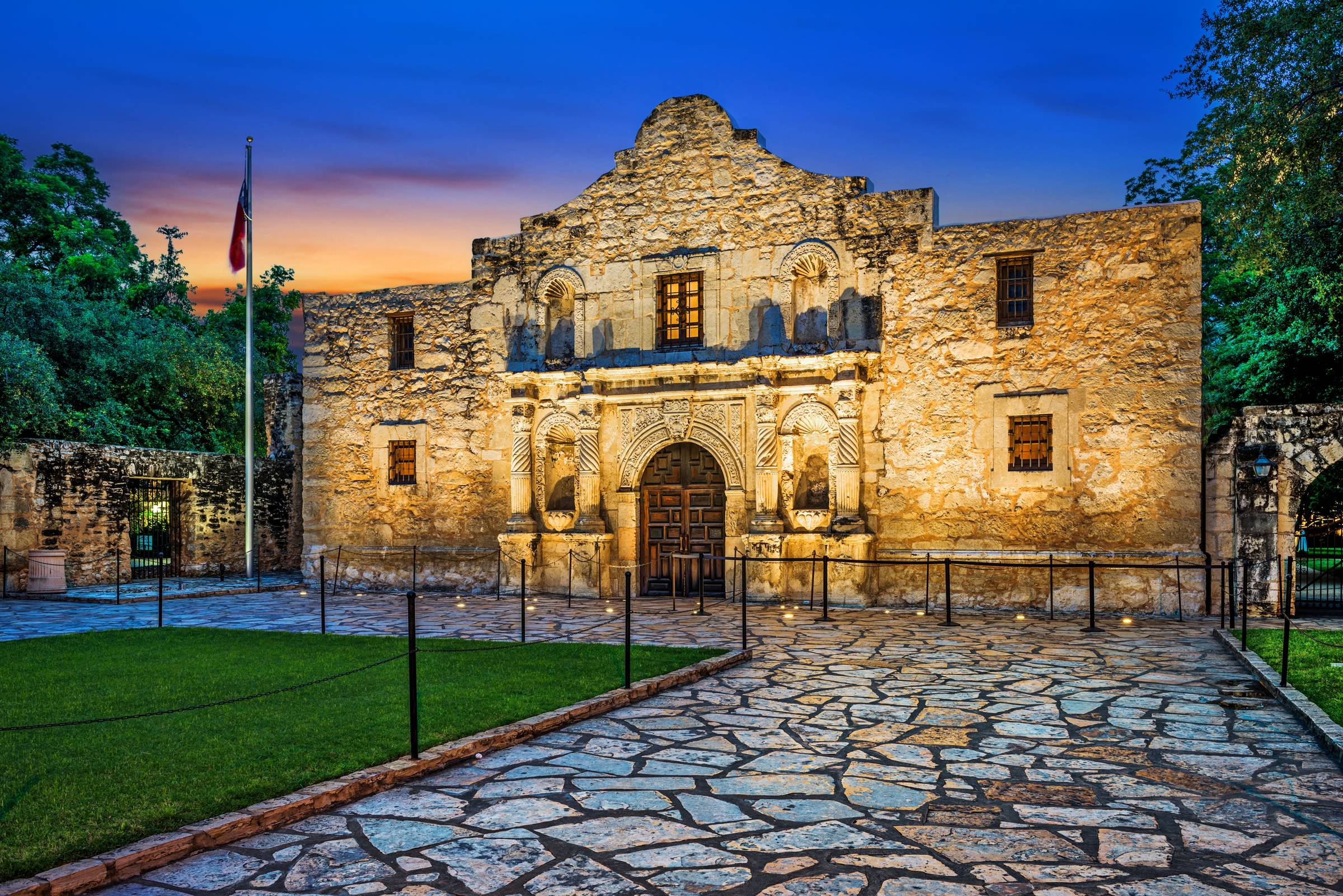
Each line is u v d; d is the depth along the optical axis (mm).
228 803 5551
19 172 37594
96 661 10727
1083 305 16203
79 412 25828
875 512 17344
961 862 4883
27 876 4465
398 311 21578
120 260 39625
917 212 17297
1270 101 15203
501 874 4734
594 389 19266
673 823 5504
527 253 20500
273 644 12227
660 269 19188
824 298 18297
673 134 19344
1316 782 6266
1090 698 8969
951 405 16938
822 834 5309
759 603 17656
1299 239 16375
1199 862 4859
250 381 22750
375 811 5734
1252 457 15289
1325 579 19797
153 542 22969
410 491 21188
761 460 17828
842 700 8969
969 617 15602
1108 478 15922
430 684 9180
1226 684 9578
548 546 19766
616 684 9203
